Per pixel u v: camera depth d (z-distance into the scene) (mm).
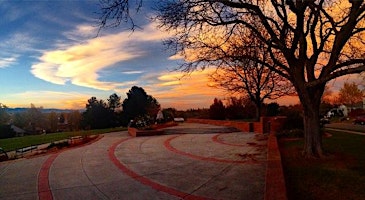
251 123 24094
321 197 6031
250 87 28781
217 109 36219
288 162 9617
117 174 9211
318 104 10430
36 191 7578
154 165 10477
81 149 14898
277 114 33875
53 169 10188
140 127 24797
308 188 6645
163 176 8812
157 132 22000
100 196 7047
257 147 14359
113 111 50594
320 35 10789
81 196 7086
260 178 8219
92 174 9297
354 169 8117
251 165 10008
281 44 10109
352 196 5965
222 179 8234
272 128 21094
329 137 16719
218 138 19078
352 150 11219
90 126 46938
